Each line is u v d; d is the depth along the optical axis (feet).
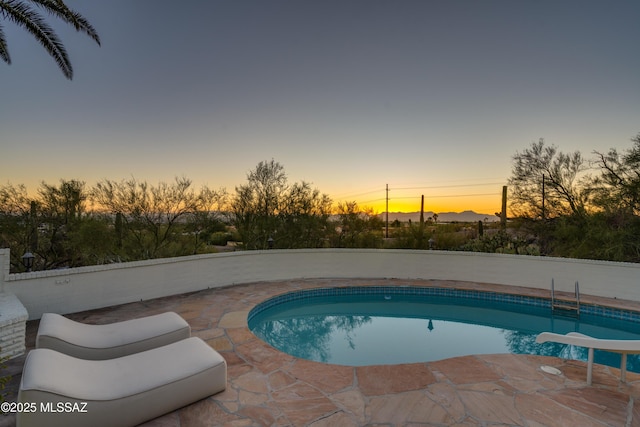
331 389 10.94
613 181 32.09
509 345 18.67
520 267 27.63
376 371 12.32
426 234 42.96
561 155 38.40
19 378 11.33
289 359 13.41
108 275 20.86
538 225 39.60
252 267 29.12
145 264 22.65
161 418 9.09
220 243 42.39
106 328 13.01
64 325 12.07
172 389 9.35
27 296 17.48
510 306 25.26
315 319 23.45
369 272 31.65
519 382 11.44
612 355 16.60
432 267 30.63
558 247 35.73
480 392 10.73
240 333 16.33
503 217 43.52
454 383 11.37
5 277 16.70
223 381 10.59
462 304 26.58
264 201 40.98
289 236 40.55
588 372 11.34
